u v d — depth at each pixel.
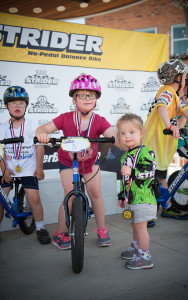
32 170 3.59
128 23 13.78
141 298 2.31
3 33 4.70
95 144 3.36
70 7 6.57
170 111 4.05
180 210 4.40
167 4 13.26
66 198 2.82
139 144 2.96
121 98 5.36
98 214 3.44
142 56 5.44
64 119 3.35
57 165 5.11
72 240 2.80
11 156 3.57
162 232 3.84
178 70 4.02
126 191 2.88
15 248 3.40
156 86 5.55
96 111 5.23
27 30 4.80
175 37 13.37
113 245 3.45
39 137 2.84
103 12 6.91
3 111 4.74
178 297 2.32
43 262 3.01
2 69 4.72
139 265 2.81
